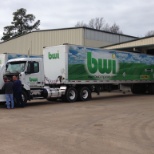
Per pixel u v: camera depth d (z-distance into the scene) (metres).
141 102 20.86
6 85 17.20
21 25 95.50
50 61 21.53
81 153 7.55
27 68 18.38
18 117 13.67
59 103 20.27
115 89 26.55
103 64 23.69
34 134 9.86
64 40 40.56
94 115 14.23
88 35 40.25
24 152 7.62
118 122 12.20
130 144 8.48
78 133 10.01
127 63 26.27
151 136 9.52
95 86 23.78
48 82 21.61
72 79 21.16
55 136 9.54
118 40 46.16
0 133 10.05
